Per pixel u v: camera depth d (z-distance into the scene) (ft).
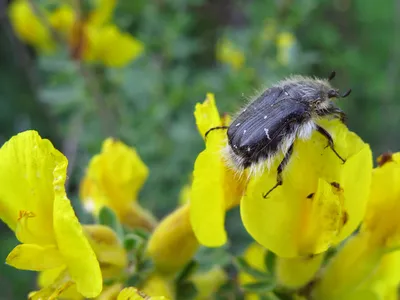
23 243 0.22
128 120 0.58
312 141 0.23
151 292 0.25
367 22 0.80
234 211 0.51
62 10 0.52
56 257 0.22
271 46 0.61
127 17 0.60
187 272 0.26
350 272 0.25
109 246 0.25
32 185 0.22
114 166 0.30
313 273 0.25
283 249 0.23
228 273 0.29
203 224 0.23
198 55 0.78
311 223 0.23
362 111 0.72
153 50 0.61
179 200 0.53
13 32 0.66
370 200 0.25
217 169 0.22
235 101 0.57
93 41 0.53
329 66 0.73
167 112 0.58
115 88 0.59
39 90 0.62
